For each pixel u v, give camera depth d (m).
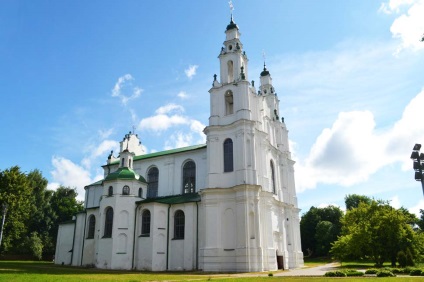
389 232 42.69
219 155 48.28
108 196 51.59
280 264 48.69
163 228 49.09
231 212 45.19
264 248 44.09
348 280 23.78
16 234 61.12
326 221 92.19
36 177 89.31
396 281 21.95
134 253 48.62
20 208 61.91
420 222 80.62
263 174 48.84
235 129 48.19
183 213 49.50
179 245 47.94
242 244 42.69
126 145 65.50
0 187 60.69
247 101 49.34
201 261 44.62
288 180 60.69
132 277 30.44
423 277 25.34
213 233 44.59
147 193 57.94
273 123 60.25
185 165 56.19
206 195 46.25
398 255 39.41
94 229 55.25
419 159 20.20
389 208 47.38
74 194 101.12
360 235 43.97
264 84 64.56
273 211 50.41
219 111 50.81
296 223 59.16
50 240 84.75
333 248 47.59
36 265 53.19
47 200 91.12
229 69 54.16
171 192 55.47
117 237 49.16
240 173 45.72
